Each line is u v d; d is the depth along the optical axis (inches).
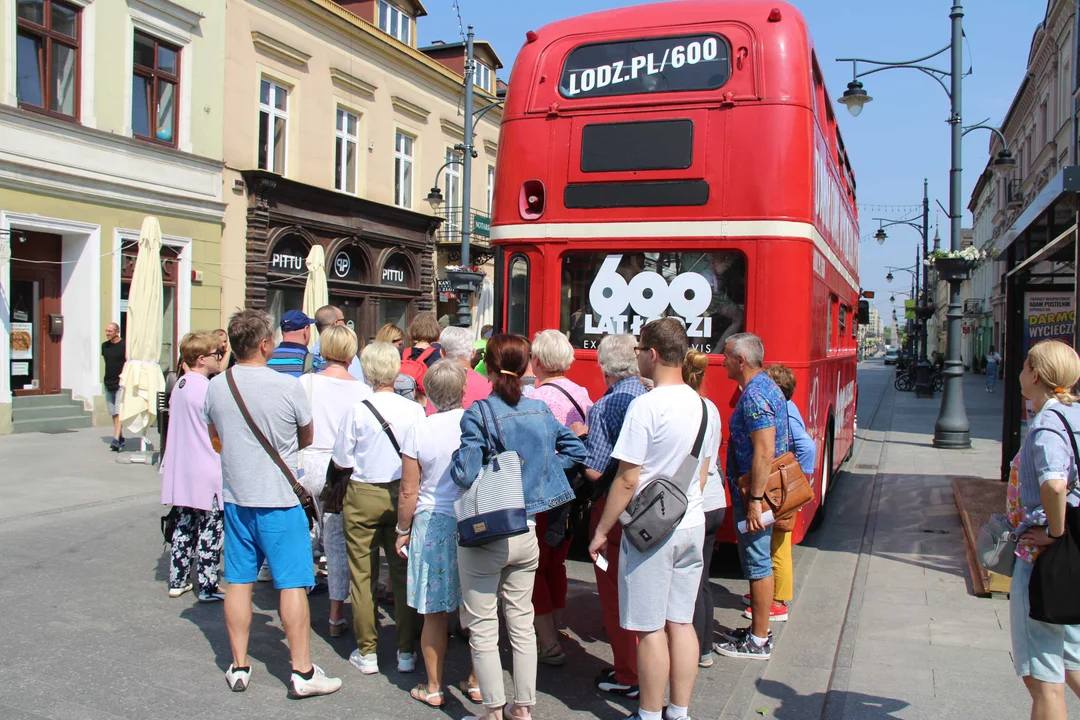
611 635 175.9
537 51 267.7
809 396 250.2
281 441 170.6
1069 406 129.2
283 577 170.1
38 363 582.2
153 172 642.8
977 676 186.4
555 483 158.2
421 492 169.3
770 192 240.5
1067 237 239.5
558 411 188.9
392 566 186.5
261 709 164.9
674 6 259.6
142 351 464.8
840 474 484.4
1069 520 126.1
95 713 159.6
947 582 262.5
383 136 936.9
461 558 154.8
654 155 250.5
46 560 266.1
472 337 219.0
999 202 1899.6
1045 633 129.8
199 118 687.1
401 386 234.5
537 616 190.1
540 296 262.4
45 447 491.2
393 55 937.5
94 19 590.2
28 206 549.0
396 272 980.6
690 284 250.1
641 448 149.1
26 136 546.0
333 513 203.5
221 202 709.9
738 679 186.1
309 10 809.5
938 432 613.9
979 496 372.2
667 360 155.9
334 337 215.9
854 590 253.1
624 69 257.3
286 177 775.1
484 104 1133.1
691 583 156.2
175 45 665.0
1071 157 1045.8
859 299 573.3
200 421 224.1
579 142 258.7
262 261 756.0
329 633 212.2
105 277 605.3
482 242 1095.6
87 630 205.0
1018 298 376.5
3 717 156.0
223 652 193.5
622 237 253.4
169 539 232.4
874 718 164.6
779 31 246.5
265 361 177.6
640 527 147.6
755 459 187.9
